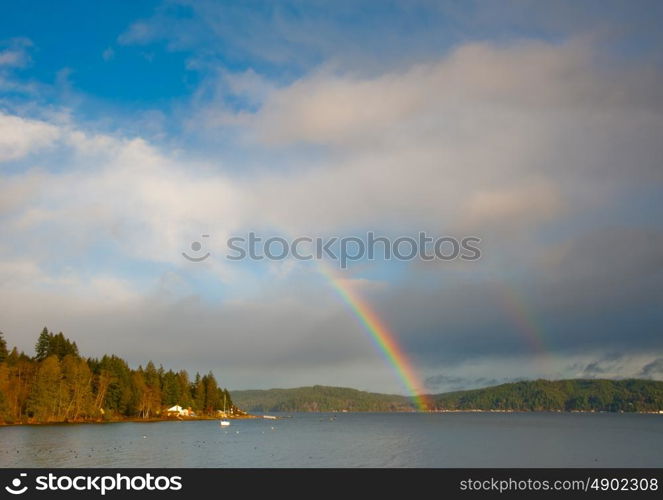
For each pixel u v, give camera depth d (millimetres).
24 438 109875
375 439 132750
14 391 150250
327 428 195375
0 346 159500
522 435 151125
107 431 138875
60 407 163875
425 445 113438
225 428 181625
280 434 152375
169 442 113625
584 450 102750
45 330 187250
